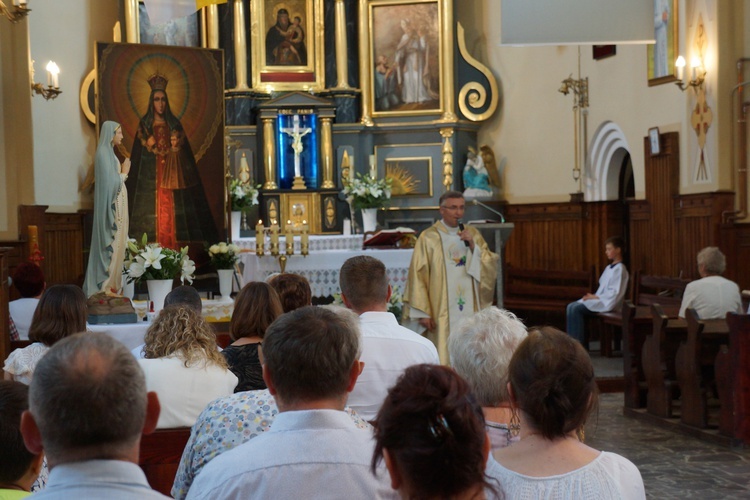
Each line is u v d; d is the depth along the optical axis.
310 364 2.26
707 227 10.84
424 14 16.11
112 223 8.73
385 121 16.25
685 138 11.38
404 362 3.76
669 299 10.55
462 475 1.57
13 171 11.04
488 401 2.89
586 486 2.16
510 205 15.30
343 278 4.00
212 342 3.63
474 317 3.02
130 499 1.63
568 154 14.39
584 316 11.12
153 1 9.91
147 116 11.24
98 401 1.61
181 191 11.38
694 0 11.07
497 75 15.95
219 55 11.50
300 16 16.20
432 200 16.17
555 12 9.62
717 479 5.99
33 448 1.76
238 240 14.78
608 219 13.59
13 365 4.25
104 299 7.49
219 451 2.78
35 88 11.04
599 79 13.52
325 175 15.86
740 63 10.56
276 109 15.80
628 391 8.19
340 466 2.23
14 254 10.73
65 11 12.99
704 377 7.93
